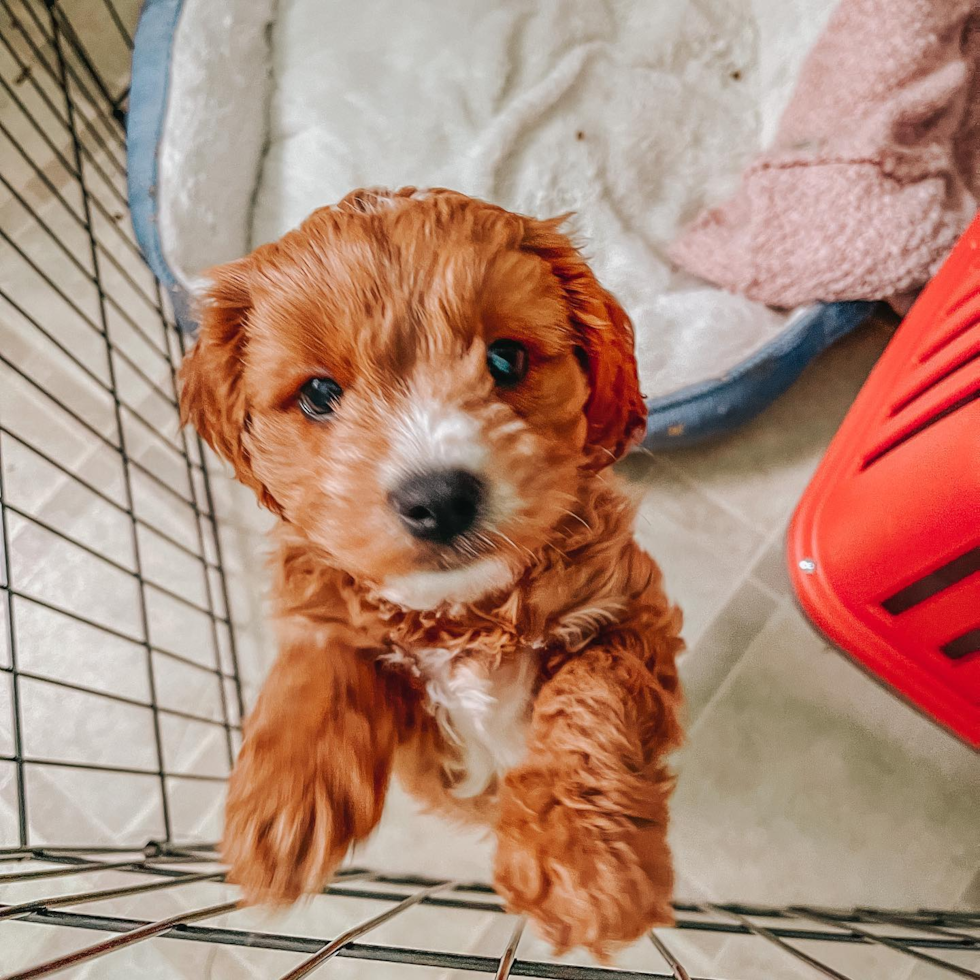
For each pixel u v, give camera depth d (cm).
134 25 53
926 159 40
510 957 21
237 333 25
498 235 24
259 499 27
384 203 25
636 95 49
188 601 41
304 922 35
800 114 45
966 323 29
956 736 34
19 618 42
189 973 35
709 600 40
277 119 50
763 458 42
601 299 26
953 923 33
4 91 51
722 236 44
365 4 51
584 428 26
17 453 44
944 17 40
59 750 39
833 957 35
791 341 40
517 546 23
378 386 22
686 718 37
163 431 45
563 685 26
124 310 47
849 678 38
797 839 37
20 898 35
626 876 24
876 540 31
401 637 26
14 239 49
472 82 50
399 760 29
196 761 39
